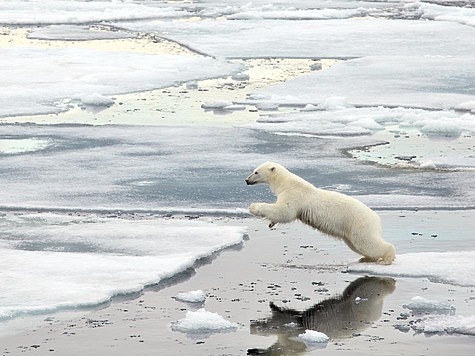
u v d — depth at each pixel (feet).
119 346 36.83
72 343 37.11
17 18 197.88
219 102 103.55
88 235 53.78
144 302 42.37
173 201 63.10
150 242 52.26
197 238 53.06
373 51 147.95
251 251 51.16
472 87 112.47
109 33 176.86
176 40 163.73
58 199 63.52
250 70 132.05
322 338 37.22
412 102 103.45
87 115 98.63
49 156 77.71
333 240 53.62
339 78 119.75
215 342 37.32
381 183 68.33
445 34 165.68
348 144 83.46
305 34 167.94
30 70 125.59
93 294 42.55
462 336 37.88
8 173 71.41
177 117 97.71
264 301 42.55
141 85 117.39
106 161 75.87
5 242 52.34
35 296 42.14
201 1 246.47
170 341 37.42
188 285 45.06
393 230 55.36
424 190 66.18
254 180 49.47
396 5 233.96
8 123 93.04
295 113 98.63
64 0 244.22
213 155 78.43
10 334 38.06
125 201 63.00
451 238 53.42
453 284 44.62
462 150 81.05
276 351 36.22
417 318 40.04
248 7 221.05
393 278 45.75
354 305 41.78
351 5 233.76
